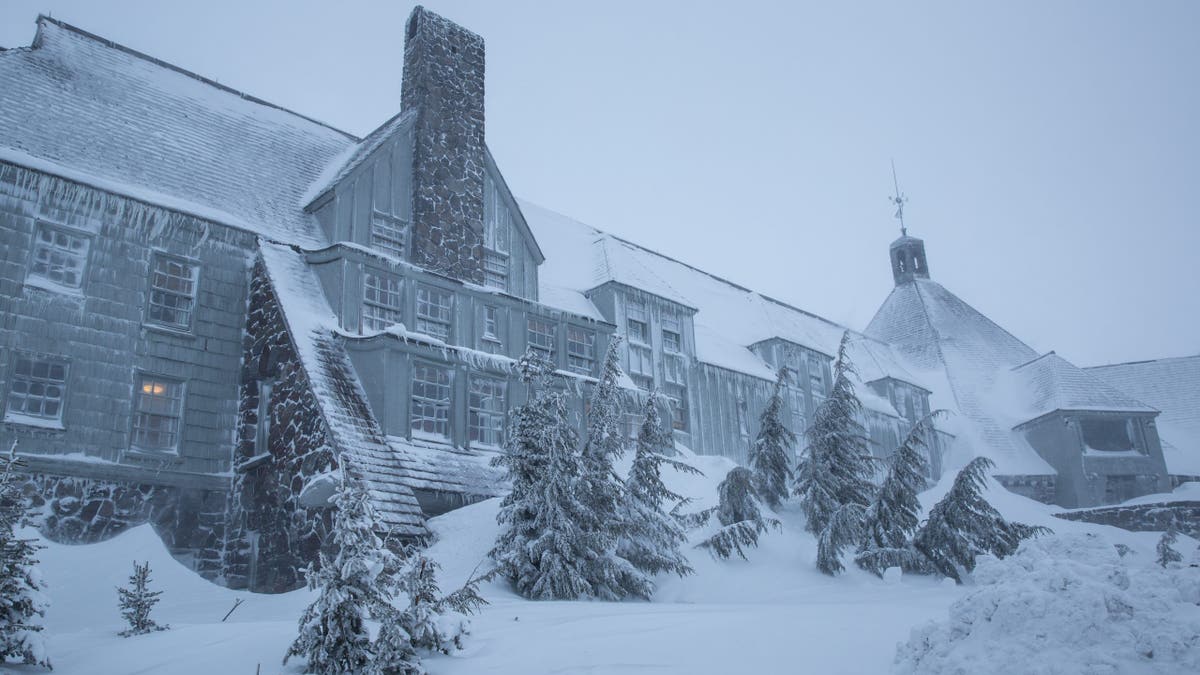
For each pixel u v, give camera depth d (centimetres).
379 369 2069
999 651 725
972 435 4631
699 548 1931
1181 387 5503
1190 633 664
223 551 2006
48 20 2406
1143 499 3969
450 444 2156
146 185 2158
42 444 1798
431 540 1778
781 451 2362
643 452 1859
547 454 1596
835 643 950
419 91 2669
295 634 1042
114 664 951
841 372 2342
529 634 1023
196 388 2066
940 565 1969
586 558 1556
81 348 1903
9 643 917
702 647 935
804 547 2052
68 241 1948
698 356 3475
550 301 2906
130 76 2472
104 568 1669
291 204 2491
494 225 2769
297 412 1956
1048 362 4862
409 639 919
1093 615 705
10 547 970
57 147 2055
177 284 2103
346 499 959
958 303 5869
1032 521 3381
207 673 906
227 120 2631
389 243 2491
